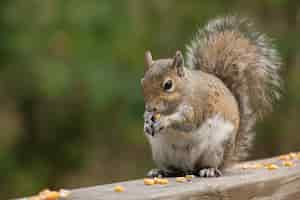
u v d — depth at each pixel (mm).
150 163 16219
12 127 16188
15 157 15953
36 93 15375
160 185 5355
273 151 16484
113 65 15125
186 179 5746
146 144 16312
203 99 6738
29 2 15273
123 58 15461
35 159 16188
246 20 8117
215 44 7875
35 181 15602
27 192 15289
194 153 6750
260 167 6668
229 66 7664
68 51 15164
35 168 15953
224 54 7762
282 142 16422
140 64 15359
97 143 16391
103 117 15844
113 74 14969
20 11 15328
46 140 16422
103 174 16125
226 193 5156
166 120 6617
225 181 5410
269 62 7828
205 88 6820
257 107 7730
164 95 6688
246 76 7695
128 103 15031
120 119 15453
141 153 16484
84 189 5180
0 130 16000
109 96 14641
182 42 16125
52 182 16016
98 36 15500
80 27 15266
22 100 15992
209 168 6477
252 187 5348
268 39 7953
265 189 5453
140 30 15852
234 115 6938
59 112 16297
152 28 16125
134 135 15711
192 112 6668
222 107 6797
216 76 7652
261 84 7766
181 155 6816
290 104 16078
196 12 16484
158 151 6855
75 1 15266
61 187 15945
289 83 15922
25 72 15328
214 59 7758
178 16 16438
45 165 16156
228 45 7828
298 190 5789
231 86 7578
